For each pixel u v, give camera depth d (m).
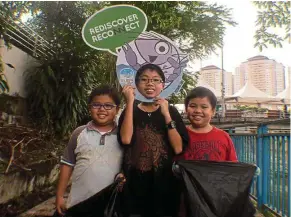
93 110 2.14
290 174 3.02
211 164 1.85
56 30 8.05
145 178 1.94
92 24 2.71
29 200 4.18
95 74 8.08
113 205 1.88
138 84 2.12
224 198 1.76
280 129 4.49
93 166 2.04
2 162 3.89
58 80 6.95
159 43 2.41
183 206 1.91
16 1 6.06
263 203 3.82
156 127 2.02
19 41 6.78
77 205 1.94
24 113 6.77
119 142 2.04
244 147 4.89
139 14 2.70
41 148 5.36
